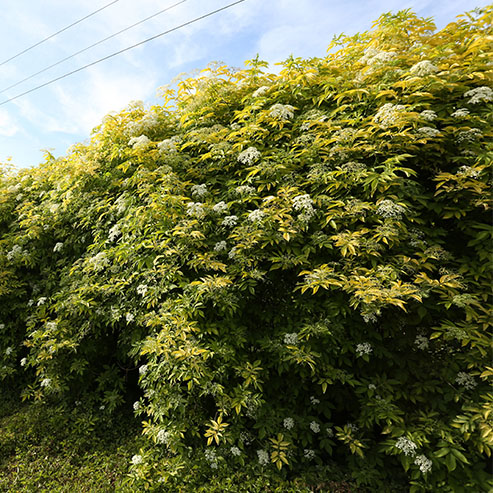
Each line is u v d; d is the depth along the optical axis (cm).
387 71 241
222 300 215
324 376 218
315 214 219
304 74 261
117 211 299
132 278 265
